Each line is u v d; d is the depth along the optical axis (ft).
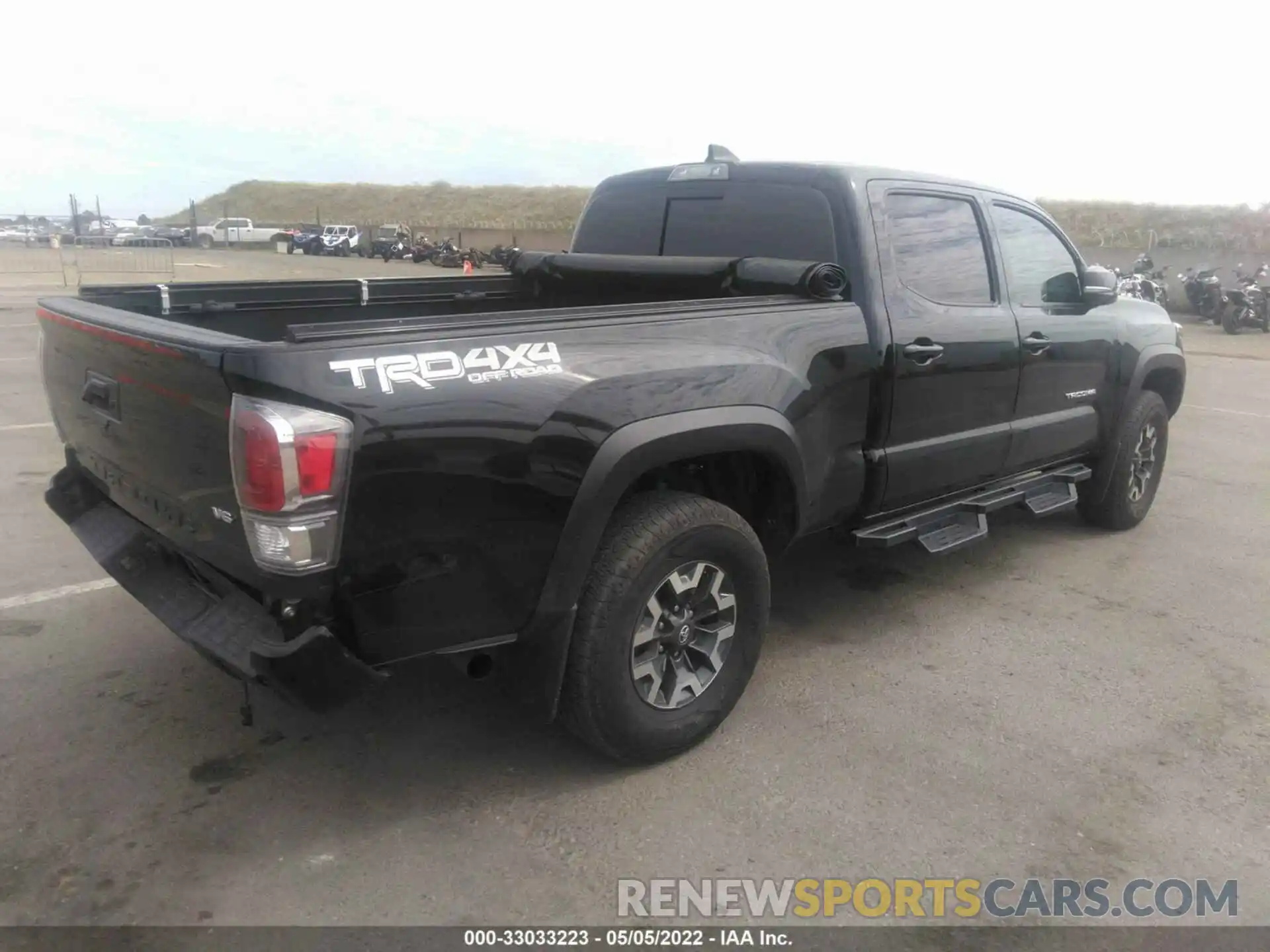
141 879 8.62
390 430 8.05
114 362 9.33
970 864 9.07
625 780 10.30
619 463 9.35
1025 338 14.80
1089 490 18.62
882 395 12.46
